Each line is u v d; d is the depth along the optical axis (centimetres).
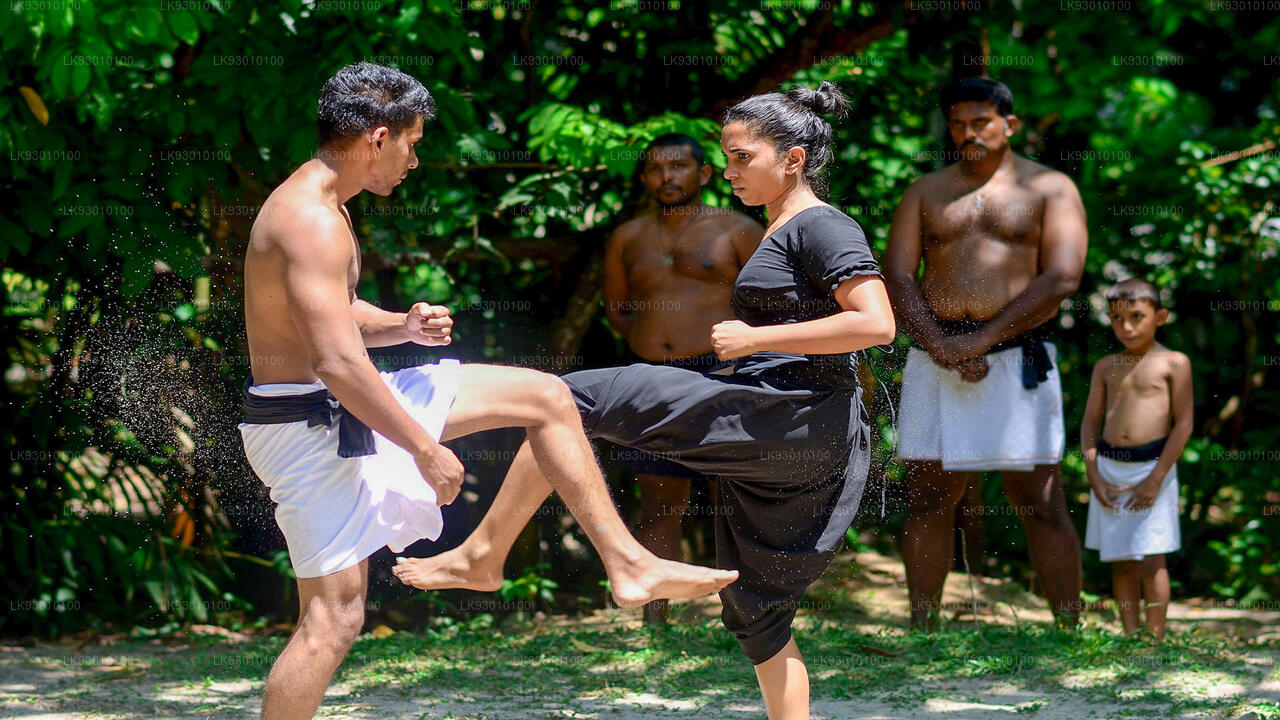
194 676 665
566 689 634
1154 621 773
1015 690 622
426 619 883
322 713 578
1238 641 756
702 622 819
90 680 657
